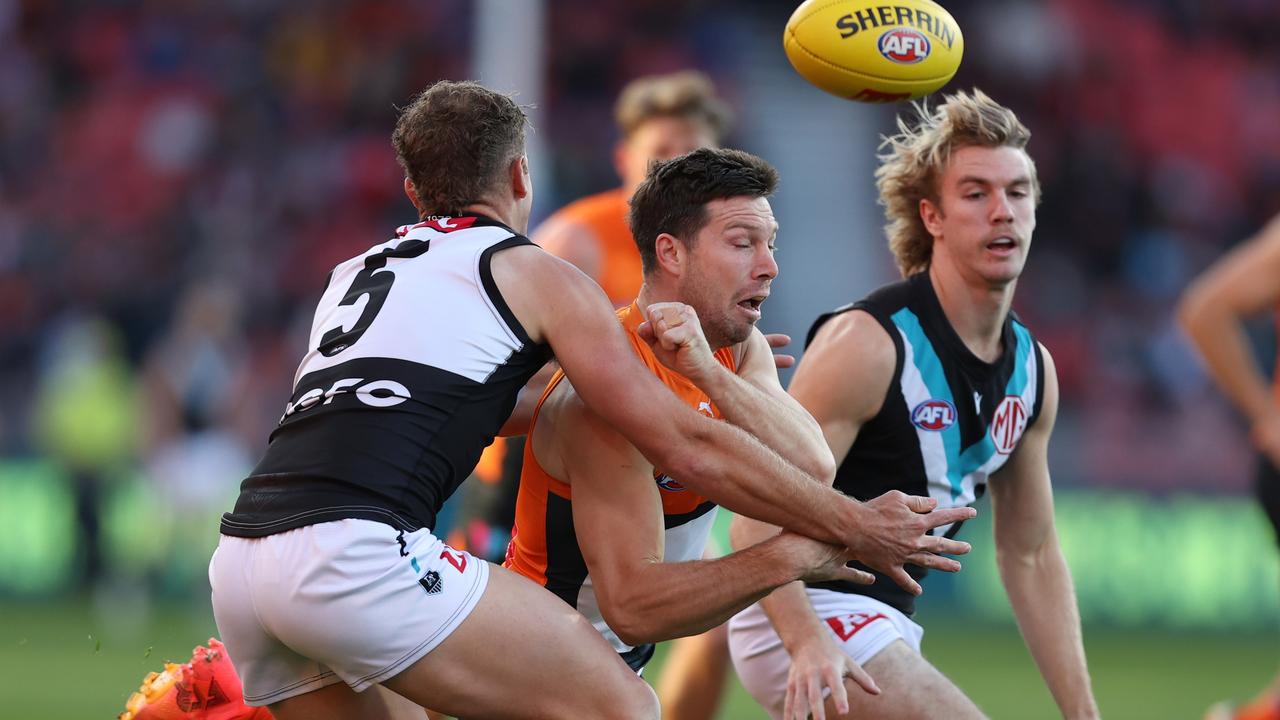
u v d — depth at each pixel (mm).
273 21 69500
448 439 12477
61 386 46594
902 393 15062
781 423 12820
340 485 12086
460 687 12195
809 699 13641
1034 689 32656
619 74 66438
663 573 12500
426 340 12477
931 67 14656
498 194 13523
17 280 61125
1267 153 68188
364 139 65938
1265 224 65750
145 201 64375
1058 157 65625
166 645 37875
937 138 15227
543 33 63750
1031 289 60875
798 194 65562
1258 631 43812
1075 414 50406
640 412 12250
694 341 12406
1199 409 52562
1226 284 18812
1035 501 16047
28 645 37719
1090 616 44062
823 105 67625
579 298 12641
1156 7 71312
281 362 57531
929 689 14578
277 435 12828
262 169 65312
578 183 61969
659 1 68188
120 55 69312
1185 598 44062
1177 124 68000
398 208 64125
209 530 45188
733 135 65812
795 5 70000
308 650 12164
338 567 11836
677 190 13078
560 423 13250
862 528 12430
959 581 44625
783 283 63406
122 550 46406
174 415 44312
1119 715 29922
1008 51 68500
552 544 13734
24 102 68250
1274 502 19812
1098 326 59438
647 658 15125
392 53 67750
